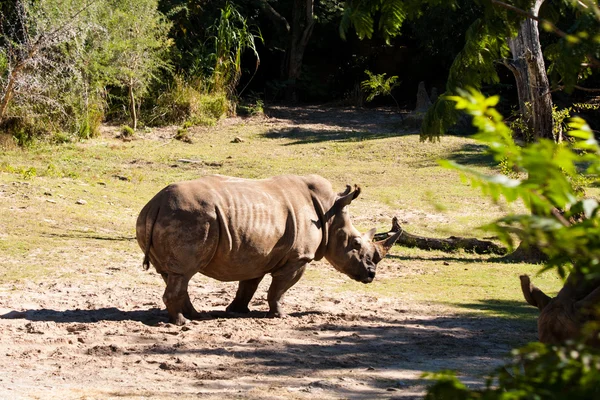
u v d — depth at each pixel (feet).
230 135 253.85
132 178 193.67
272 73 337.72
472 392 21.95
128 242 128.88
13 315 81.15
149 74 256.93
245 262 80.12
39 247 117.80
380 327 80.84
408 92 320.50
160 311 85.61
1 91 224.94
